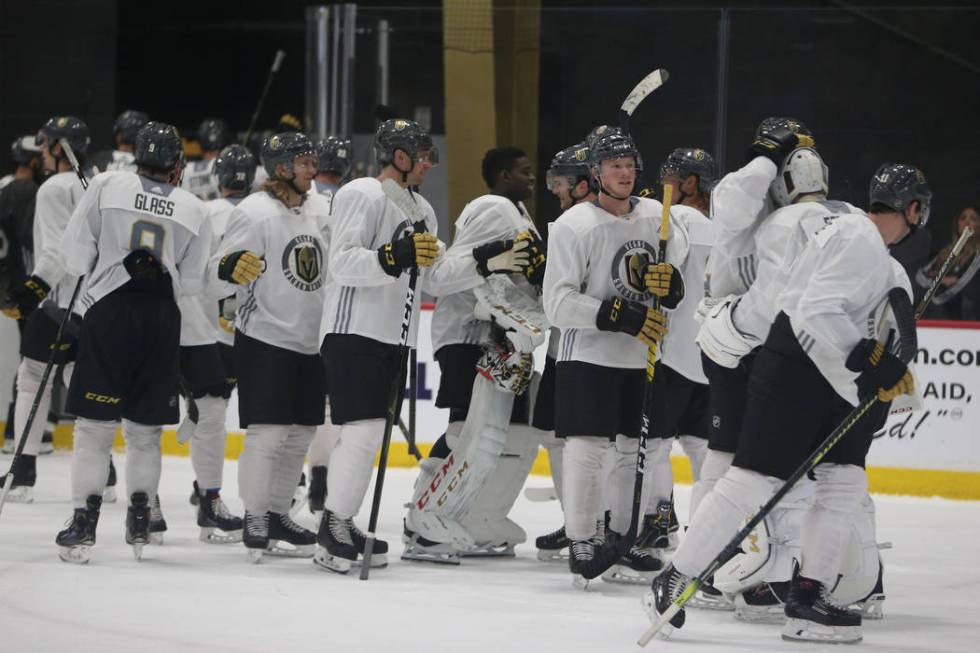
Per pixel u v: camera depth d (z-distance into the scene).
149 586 17.28
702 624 16.16
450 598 17.11
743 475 14.70
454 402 20.92
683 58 32.66
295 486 20.41
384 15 34.03
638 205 18.30
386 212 18.77
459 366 20.94
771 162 15.77
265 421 19.44
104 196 18.92
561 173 20.28
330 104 33.34
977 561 21.73
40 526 22.70
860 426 14.82
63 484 28.38
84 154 25.81
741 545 16.30
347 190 18.78
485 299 19.48
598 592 17.97
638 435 18.27
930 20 31.81
